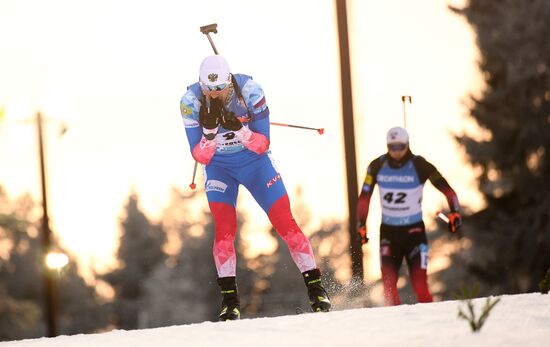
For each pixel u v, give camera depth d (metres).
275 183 24.11
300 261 23.94
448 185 32.44
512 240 103.00
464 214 106.88
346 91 49.69
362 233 33.16
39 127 79.00
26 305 156.88
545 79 103.88
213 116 22.80
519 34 104.00
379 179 33.06
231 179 24.28
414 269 32.72
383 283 32.69
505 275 104.81
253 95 23.03
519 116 104.12
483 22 105.44
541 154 104.69
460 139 105.38
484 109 106.00
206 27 24.47
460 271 108.12
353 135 49.19
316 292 23.78
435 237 113.75
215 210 24.03
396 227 32.81
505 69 106.00
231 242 23.95
